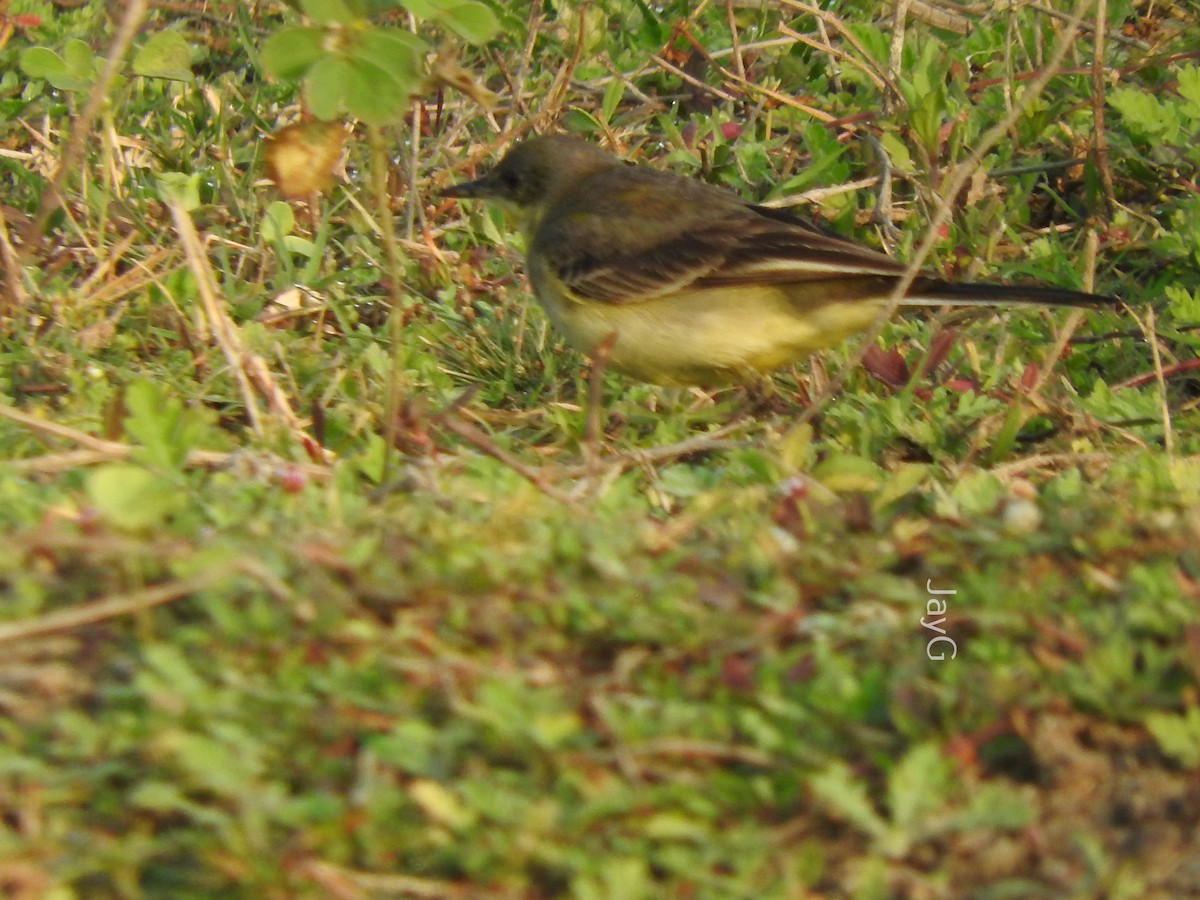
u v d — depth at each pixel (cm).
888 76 1565
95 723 650
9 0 1697
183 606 711
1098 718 672
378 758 625
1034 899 609
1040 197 1559
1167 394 1200
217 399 1116
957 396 1180
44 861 582
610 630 709
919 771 620
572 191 1290
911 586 752
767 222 1201
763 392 1179
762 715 667
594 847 602
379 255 1391
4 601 710
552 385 1250
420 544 763
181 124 1546
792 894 591
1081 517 823
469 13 871
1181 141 1488
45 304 1223
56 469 903
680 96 1675
